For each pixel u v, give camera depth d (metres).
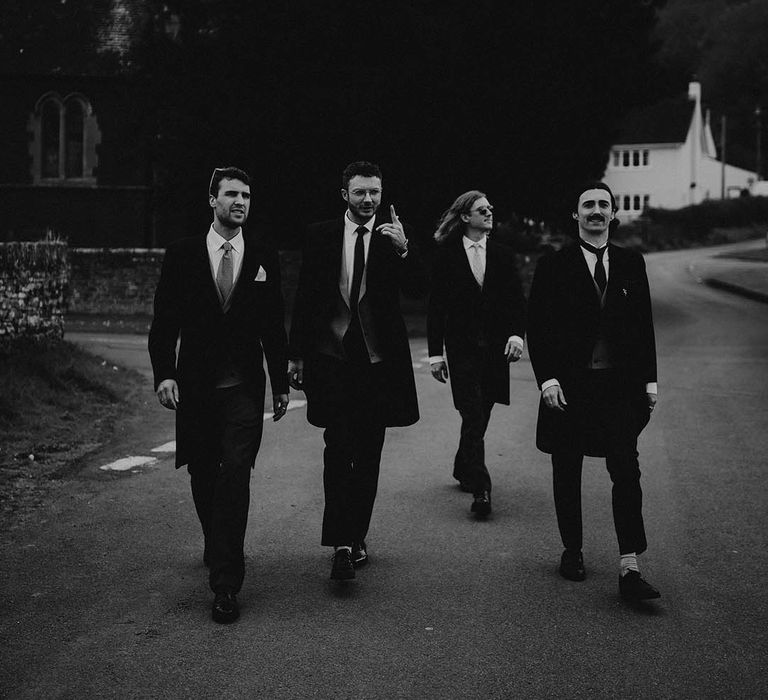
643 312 5.13
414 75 22.05
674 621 4.54
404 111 22.47
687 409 10.94
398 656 4.11
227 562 4.62
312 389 5.26
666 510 6.57
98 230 33.19
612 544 5.82
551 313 5.16
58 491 7.04
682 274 42.50
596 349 5.12
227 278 4.99
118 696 3.70
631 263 5.14
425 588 5.03
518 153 23.20
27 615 4.59
